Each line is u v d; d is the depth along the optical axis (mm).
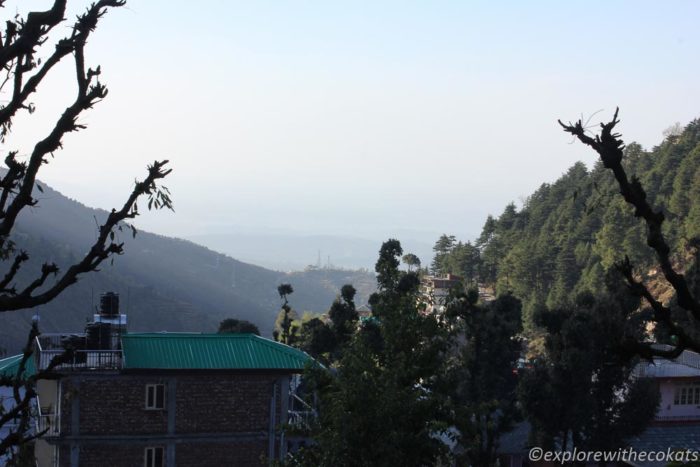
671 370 54531
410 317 28969
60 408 37219
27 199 10227
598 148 8562
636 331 43281
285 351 41031
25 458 11172
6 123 10148
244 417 39656
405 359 28328
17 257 10344
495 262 178500
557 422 42219
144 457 38469
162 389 38812
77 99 10352
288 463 28359
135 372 38062
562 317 45344
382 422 24562
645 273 135000
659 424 52469
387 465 24156
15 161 10258
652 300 9070
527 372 45375
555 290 144250
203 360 39500
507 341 53781
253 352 40500
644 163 186250
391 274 31531
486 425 40781
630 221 138500
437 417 27141
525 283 158125
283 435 39281
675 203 144750
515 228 195125
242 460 39500
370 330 43969
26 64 10133
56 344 39500
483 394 52250
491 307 61938
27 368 38000
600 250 142875
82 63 10336
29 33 10023
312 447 27922
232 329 76688
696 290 29391
